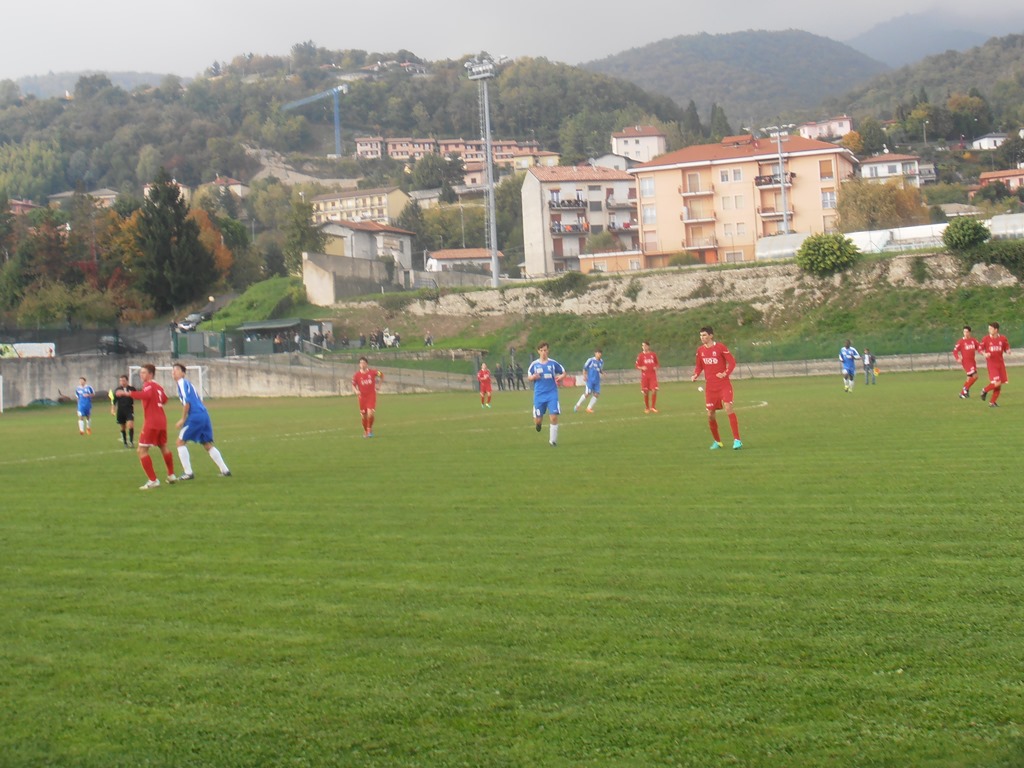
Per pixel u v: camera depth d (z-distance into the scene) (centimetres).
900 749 508
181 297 8719
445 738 539
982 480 1305
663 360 6819
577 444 2106
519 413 3506
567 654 661
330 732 553
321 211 17400
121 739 555
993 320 6612
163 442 1683
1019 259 6894
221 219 10988
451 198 17588
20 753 542
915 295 7031
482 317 8188
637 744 524
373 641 705
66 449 2617
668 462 1680
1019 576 808
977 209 12031
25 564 1011
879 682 592
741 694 582
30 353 6594
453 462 1839
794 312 7294
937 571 834
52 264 8731
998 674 597
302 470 1811
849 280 7294
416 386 6512
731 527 1060
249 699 605
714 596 786
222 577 922
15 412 5622
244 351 7562
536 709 573
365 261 9256
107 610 816
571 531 1079
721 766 498
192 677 646
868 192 9038
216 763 522
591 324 7769
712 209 9738
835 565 870
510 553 977
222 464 1769
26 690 633
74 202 11381
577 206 11225
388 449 2175
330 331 8138
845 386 3972
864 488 1282
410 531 1120
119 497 1533
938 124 18412
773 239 8081
